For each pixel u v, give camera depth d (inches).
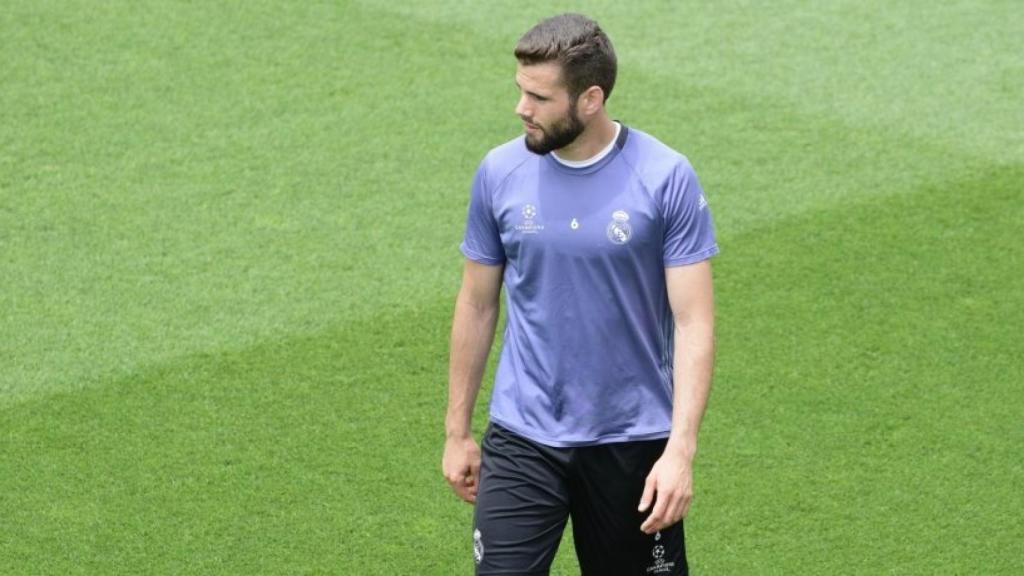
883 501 874.1
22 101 1378.0
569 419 661.9
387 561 823.1
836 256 1151.0
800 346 1032.2
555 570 824.3
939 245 1168.2
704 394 642.2
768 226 1196.5
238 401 966.4
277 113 1375.5
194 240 1168.8
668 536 680.4
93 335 1040.2
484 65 1472.7
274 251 1155.3
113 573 809.5
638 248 639.8
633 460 666.2
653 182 636.7
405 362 1011.9
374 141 1332.4
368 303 1085.1
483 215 660.7
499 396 677.9
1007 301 1091.3
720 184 1267.2
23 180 1249.4
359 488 884.0
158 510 861.8
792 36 1553.9
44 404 960.9
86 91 1400.1
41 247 1153.4
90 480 887.7
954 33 1572.3
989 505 871.1
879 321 1063.6
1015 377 998.4
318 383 986.7
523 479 670.5
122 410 956.0
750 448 921.5
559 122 626.2
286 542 837.2
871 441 929.5
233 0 1578.5
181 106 1381.6
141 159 1289.4
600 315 649.6
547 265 647.1
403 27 1540.4
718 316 1067.3
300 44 1499.8
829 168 1296.8
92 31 1507.1
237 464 904.3
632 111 1393.9
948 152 1330.0
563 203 641.0
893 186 1264.8
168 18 1539.1
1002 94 1446.9
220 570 813.2
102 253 1146.7
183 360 1011.3
